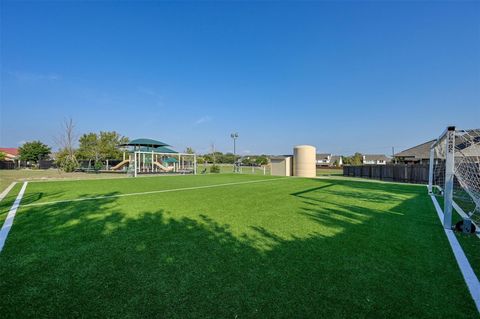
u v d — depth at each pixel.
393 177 18.73
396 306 2.21
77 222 4.88
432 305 2.24
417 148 24.47
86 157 33.50
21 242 3.70
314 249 3.55
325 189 11.12
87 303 2.20
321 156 70.06
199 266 2.97
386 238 4.10
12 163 37.16
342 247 3.64
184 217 5.41
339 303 2.25
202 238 3.99
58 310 2.10
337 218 5.46
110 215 5.51
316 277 2.72
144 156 27.25
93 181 13.98
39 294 2.33
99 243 3.70
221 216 5.54
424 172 15.47
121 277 2.68
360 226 4.82
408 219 5.45
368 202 7.66
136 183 13.27
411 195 9.42
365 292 2.44
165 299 2.28
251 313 2.10
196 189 10.80
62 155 25.69
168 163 32.41
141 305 2.19
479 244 3.86
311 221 5.16
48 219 5.08
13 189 9.87
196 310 2.13
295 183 14.11
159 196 8.55
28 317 2.01
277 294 2.38
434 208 6.77
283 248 3.58
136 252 3.38
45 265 2.94
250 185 12.80
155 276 2.71
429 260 3.21
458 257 3.32
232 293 2.39
